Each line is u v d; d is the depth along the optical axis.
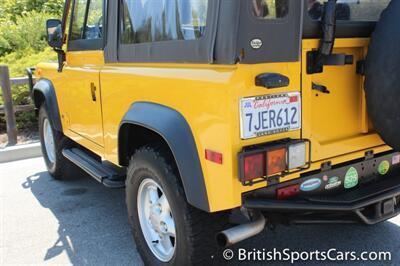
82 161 4.14
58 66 4.39
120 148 3.15
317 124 2.59
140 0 2.88
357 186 2.85
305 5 2.29
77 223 4.05
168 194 2.66
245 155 2.17
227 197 2.25
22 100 7.10
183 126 2.46
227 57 2.17
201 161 2.37
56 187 5.03
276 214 2.62
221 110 2.20
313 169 2.54
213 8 2.23
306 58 2.36
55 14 10.66
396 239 3.50
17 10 11.49
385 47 2.41
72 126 4.27
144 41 2.90
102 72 3.38
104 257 3.44
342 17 2.65
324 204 2.54
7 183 5.22
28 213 4.31
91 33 3.65
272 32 2.17
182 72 2.49
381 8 2.80
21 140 6.75
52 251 3.56
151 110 2.71
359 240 3.50
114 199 4.62
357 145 2.75
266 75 2.19
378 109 2.49
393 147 2.58
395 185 2.89
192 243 2.58
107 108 3.38
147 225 3.09
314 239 3.54
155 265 2.99
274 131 2.30
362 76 2.73
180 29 2.52
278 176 2.34
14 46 9.20
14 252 3.55
